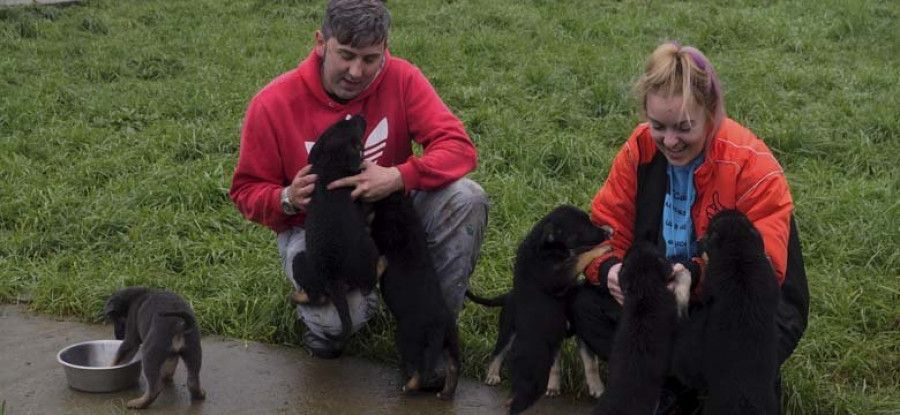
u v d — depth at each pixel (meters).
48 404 4.65
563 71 9.73
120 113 9.10
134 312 4.82
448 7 12.80
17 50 11.31
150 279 6.05
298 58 10.94
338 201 4.66
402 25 12.12
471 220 5.00
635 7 12.86
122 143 8.40
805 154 8.00
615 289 4.39
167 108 9.27
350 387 4.92
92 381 4.74
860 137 8.14
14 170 7.69
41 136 8.44
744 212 4.32
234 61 10.93
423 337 4.68
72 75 10.47
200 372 5.04
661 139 4.25
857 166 7.79
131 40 11.91
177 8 13.71
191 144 8.26
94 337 5.47
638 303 4.05
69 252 6.53
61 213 6.99
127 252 6.55
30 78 10.14
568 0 13.21
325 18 4.69
